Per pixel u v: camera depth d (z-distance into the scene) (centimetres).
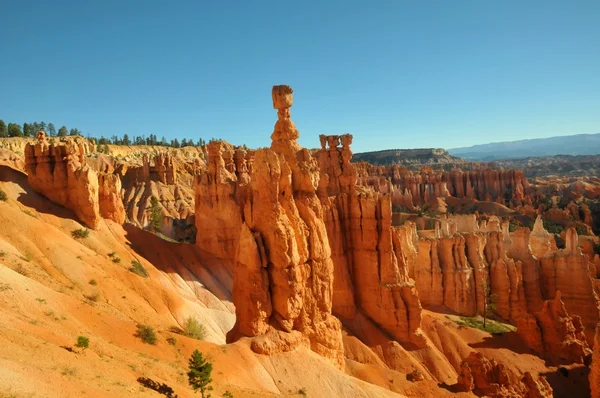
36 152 6494
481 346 6562
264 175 4509
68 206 6544
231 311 7100
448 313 7531
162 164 15312
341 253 6675
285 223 4522
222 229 8006
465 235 8094
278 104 5284
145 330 3925
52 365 2497
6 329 2734
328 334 4828
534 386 5475
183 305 6012
